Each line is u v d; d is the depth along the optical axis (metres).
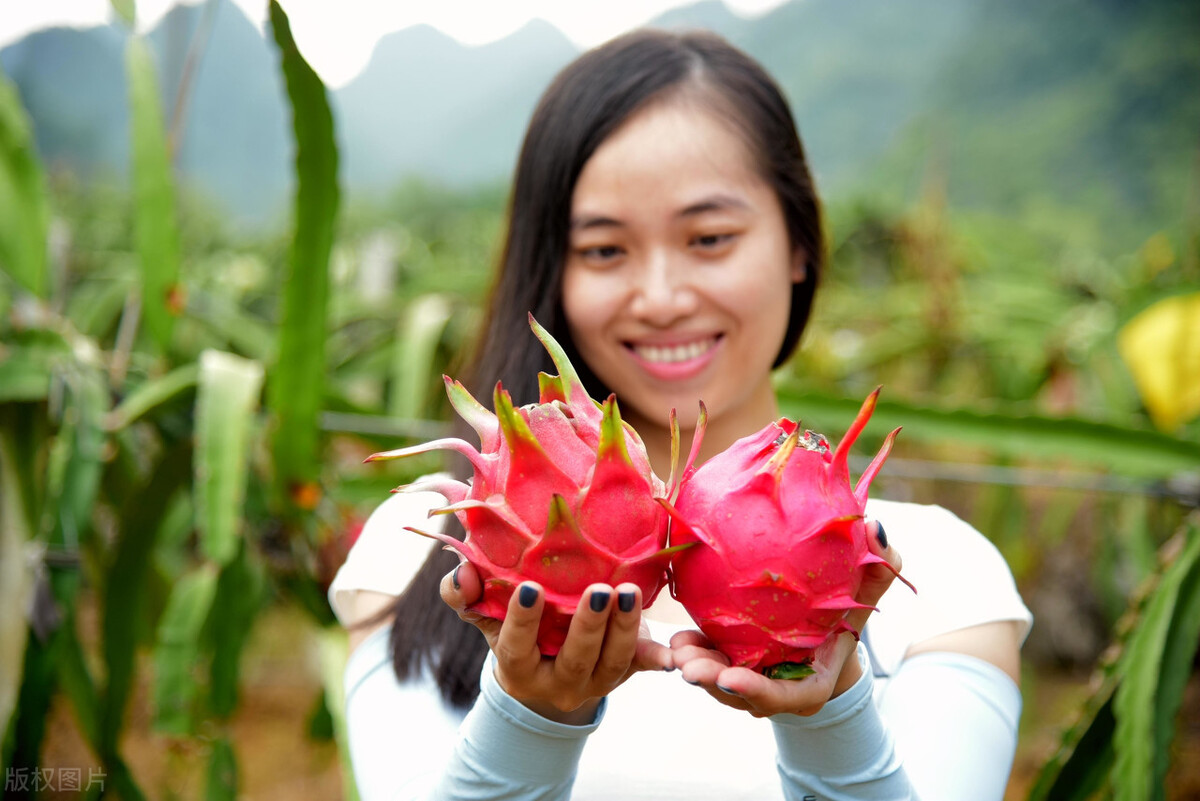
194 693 1.85
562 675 0.73
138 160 1.97
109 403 2.04
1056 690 3.83
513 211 1.29
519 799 0.85
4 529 1.82
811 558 0.69
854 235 4.35
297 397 1.87
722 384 1.23
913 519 1.24
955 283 3.39
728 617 0.70
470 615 0.74
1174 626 1.58
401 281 4.25
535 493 0.70
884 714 1.08
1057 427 1.92
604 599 0.67
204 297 3.01
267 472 2.04
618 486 0.70
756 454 0.74
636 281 1.19
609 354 1.23
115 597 2.00
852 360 3.50
